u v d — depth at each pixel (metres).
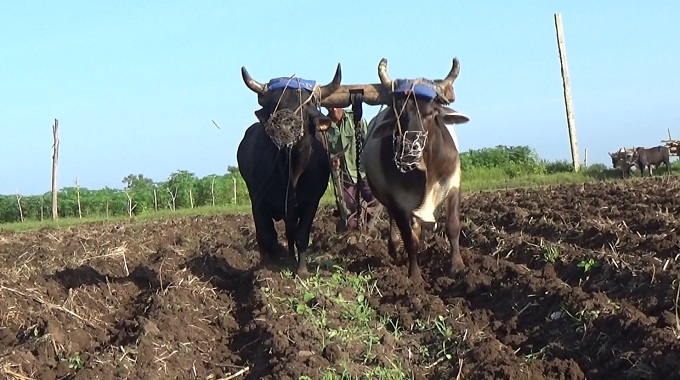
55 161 25.28
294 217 9.27
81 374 6.41
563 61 25.42
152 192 29.59
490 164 28.69
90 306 8.84
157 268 10.43
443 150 8.62
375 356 6.81
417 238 9.12
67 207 29.16
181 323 7.84
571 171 25.81
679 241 9.25
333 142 11.06
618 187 16.23
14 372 6.69
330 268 10.24
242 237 14.44
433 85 8.39
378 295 8.86
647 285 7.75
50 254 13.50
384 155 8.76
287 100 8.60
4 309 8.48
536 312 7.72
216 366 7.05
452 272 9.16
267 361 6.84
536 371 6.41
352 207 11.40
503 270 8.90
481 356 6.71
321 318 7.85
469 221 12.67
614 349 6.59
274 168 9.09
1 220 29.50
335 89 8.96
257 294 8.50
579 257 9.09
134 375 6.53
